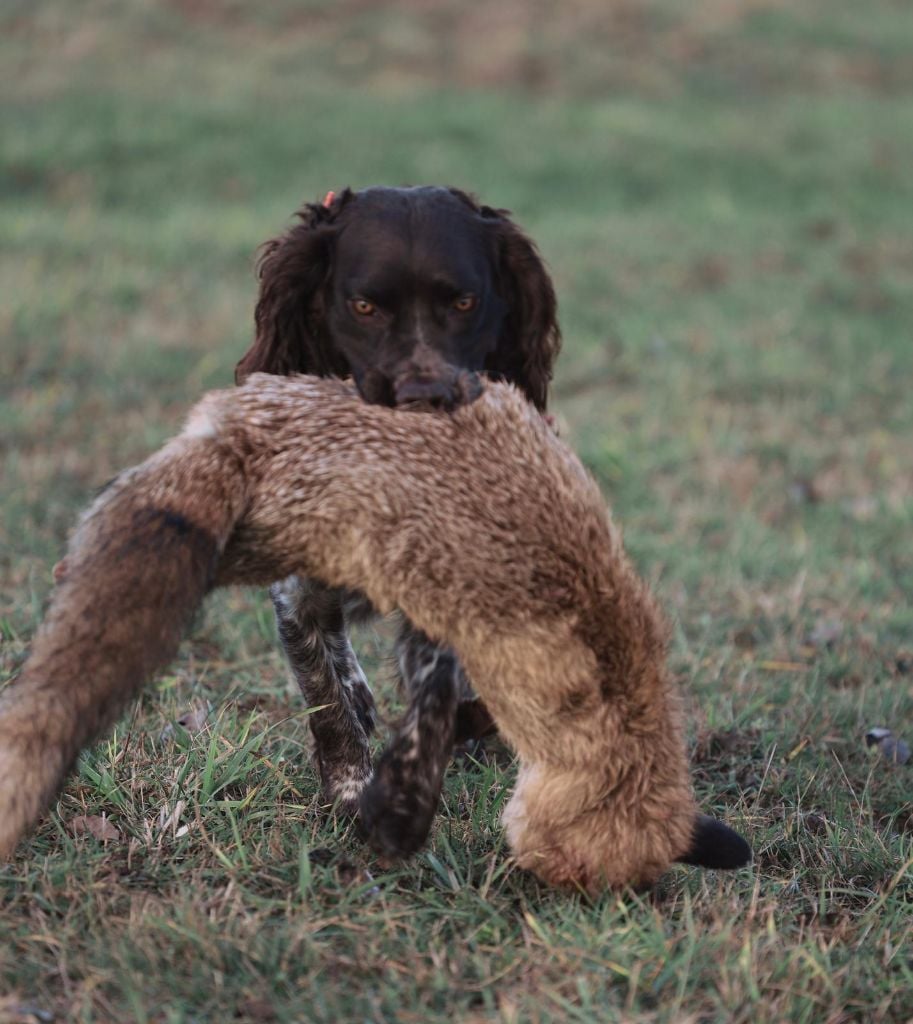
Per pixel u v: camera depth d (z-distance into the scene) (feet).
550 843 31.94
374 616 41.29
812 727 48.24
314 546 30.55
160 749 41.09
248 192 145.79
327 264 43.60
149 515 29.45
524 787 32.27
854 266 129.90
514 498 30.68
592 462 76.13
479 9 218.38
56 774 27.96
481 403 31.86
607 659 31.07
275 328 44.04
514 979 31.55
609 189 154.10
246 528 30.58
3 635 48.91
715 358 100.17
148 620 28.68
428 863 36.24
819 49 217.97
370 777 40.11
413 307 42.14
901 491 76.02
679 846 32.09
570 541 30.81
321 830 38.32
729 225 140.26
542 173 157.28
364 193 44.04
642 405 88.74
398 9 216.95
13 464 69.10
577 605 30.66
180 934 31.73
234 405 31.37
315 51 199.52
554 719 30.99
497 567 30.22
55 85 173.99
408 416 31.27
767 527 70.23
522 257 44.96
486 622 30.40
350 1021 29.63
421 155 159.53
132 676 28.63
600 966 31.32
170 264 115.65
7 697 28.48
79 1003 29.66
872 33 227.40
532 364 45.62
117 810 38.06
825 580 63.36
